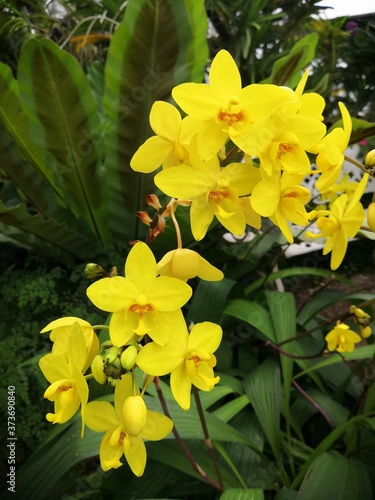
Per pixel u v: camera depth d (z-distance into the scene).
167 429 0.16
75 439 0.24
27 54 0.30
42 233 0.38
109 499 0.29
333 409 0.34
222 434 0.24
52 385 0.14
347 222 0.17
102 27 0.54
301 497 0.23
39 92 0.32
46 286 0.38
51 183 0.42
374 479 0.29
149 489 0.26
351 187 0.36
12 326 0.38
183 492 0.27
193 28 0.30
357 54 0.59
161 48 0.31
